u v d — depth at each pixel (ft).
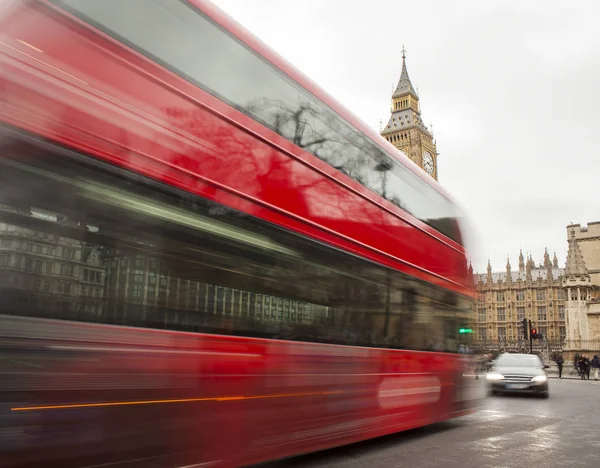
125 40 15.01
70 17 13.70
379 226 26.81
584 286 183.73
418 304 30.66
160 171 15.21
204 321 16.26
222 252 17.01
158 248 14.94
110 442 13.34
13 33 12.40
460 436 35.63
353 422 23.88
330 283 22.45
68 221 12.85
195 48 17.29
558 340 417.08
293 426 19.90
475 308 40.47
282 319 19.54
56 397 12.26
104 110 14.01
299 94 22.12
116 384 13.55
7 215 11.75
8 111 11.92
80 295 12.96
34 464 11.77
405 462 26.76
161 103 15.66
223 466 16.69
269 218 19.15
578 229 206.59
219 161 17.31
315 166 22.24
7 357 11.50
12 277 11.73
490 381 69.10
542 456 28.78
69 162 13.00
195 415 15.75
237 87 18.71
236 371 17.26
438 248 34.19
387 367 26.89
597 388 93.04
